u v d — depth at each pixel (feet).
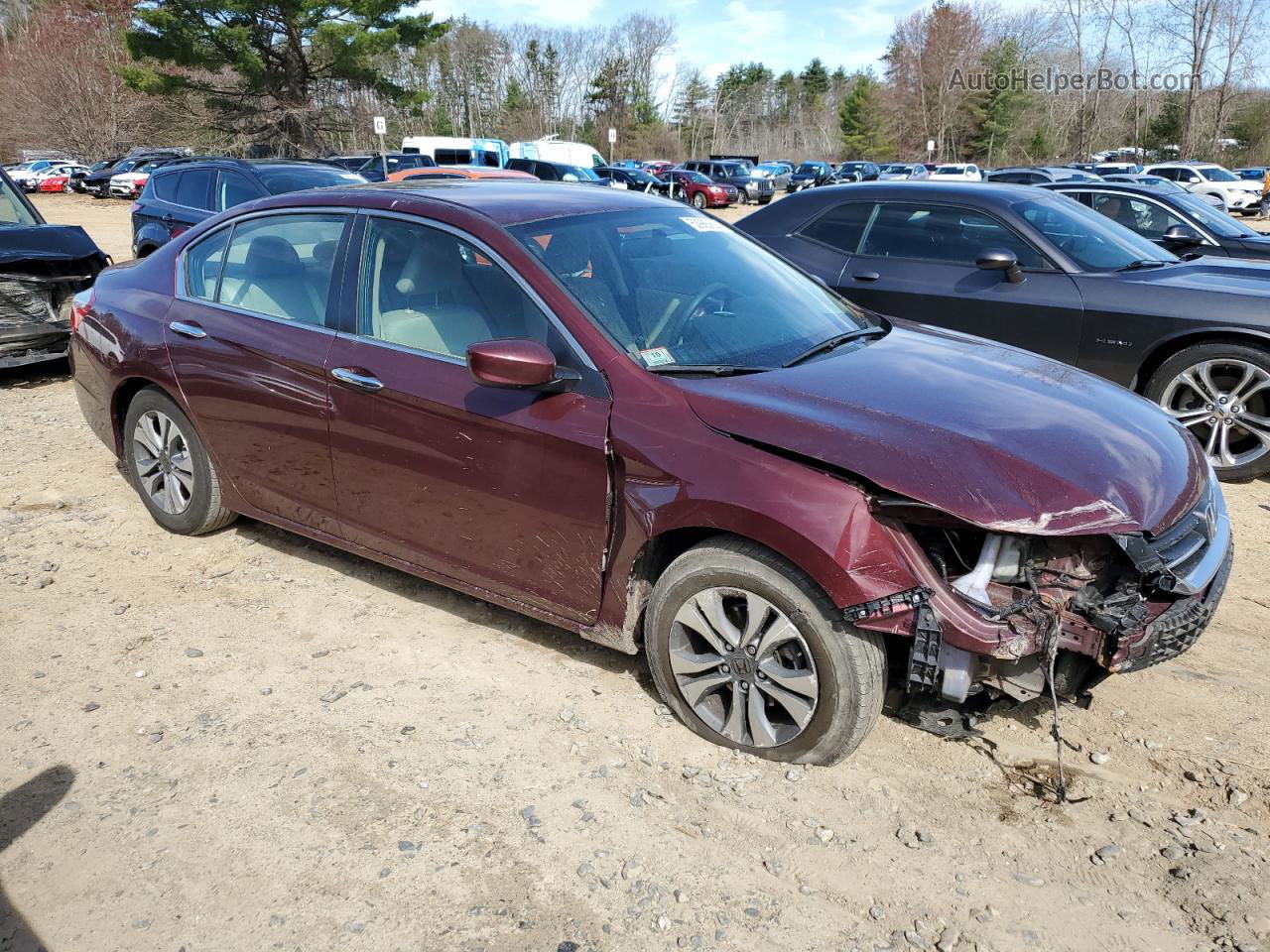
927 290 20.43
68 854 8.73
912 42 249.75
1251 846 8.68
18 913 8.11
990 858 8.63
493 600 11.51
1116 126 183.73
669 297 11.43
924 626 8.59
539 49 283.79
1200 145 143.74
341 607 13.14
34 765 9.93
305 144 143.84
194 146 156.25
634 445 9.75
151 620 12.81
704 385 10.03
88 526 15.76
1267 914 7.92
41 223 26.40
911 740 10.26
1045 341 19.33
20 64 158.40
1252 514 16.71
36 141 163.12
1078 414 10.16
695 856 8.69
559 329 10.50
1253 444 18.88
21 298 24.00
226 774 9.77
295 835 8.93
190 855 8.71
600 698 11.04
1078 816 9.12
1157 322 18.08
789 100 360.89
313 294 12.53
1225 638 12.41
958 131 239.50
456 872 8.50
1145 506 8.89
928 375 10.77
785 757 9.76
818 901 8.18
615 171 106.73
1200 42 128.98
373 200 12.30
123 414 15.61
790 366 10.76
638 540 9.89
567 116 288.51
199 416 13.80
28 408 23.13
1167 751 10.05
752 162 168.04
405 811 9.23
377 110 163.02
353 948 7.73
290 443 12.77
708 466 9.34
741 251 13.47
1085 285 18.92
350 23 125.70
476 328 11.05
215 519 14.82
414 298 11.59
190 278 14.24
